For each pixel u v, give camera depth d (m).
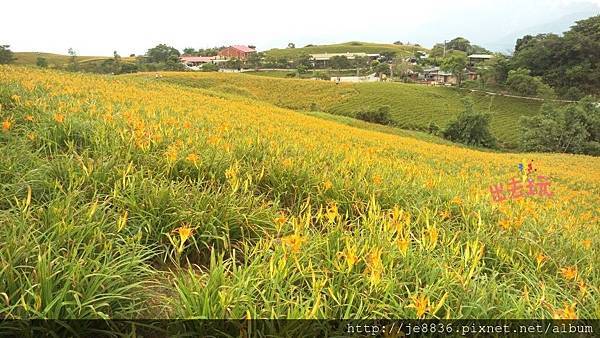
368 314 2.82
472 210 5.62
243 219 4.01
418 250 3.76
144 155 5.15
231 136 7.66
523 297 3.29
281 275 2.92
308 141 9.73
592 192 15.10
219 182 4.92
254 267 3.00
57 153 5.00
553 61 94.19
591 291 3.88
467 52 172.00
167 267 3.47
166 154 5.03
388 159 11.04
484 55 153.50
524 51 96.94
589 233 6.29
